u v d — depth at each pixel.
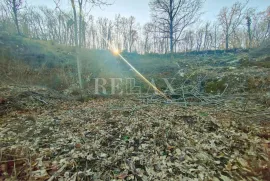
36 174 2.00
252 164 2.08
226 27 21.91
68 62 9.94
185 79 7.47
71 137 2.96
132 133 3.09
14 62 8.23
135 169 2.10
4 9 14.52
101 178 1.96
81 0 6.96
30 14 18.98
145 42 26.98
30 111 4.52
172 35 15.93
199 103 4.99
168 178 1.93
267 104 4.23
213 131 3.05
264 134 2.80
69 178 1.95
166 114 4.09
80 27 7.84
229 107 4.34
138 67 11.04
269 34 13.07
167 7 15.55
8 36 10.81
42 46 11.40
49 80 7.62
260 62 7.89
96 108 4.85
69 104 5.44
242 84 5.69
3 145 2.64
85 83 7.87
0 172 2.03
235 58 9.99
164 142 2.73
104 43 25.66
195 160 2.24
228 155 2.30
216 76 6.80
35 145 2.67
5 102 4.58
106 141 2.82
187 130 3.13
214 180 1.87
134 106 4.99
